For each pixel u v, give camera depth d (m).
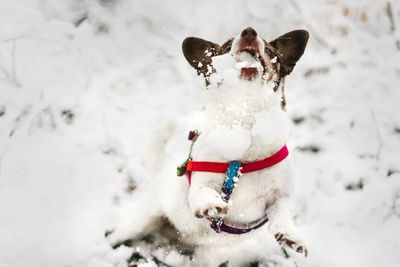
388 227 2.84
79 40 4.12
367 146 3.52
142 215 2.52
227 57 1.94
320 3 4.81
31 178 2.99
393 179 3.21
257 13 4.79
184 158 2.51
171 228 2.54
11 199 2.76
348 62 4.30
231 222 2.14
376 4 4.64
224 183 1.96
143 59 4.26
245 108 1.93
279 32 4.65
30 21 4.02
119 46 4.31
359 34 4.52
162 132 2.61
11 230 2.47
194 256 2.47
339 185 3.17
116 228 2.58
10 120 3.33
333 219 2.89
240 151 1.93
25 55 3.79
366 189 3.12
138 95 3.91
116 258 2.38
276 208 2.04
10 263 2.20
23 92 3.55
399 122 3.72
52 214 2.70
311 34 4.59
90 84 3.86
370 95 3.98
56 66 3.85
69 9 4.35
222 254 2.48
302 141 3.53
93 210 2.79
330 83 4.12
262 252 2.50
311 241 2.67
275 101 2.03
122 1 4.66
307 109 3.84
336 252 2.59
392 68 4.22
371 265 2.47
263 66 1.95
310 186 3.16
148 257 2.42
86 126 3.52
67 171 3.11
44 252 2.33
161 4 4.75
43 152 3.21
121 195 3.00
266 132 1.93
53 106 3.54
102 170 3.17
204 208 1.75
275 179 2.05
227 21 4.75
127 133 3.53
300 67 4.31
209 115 2.05
